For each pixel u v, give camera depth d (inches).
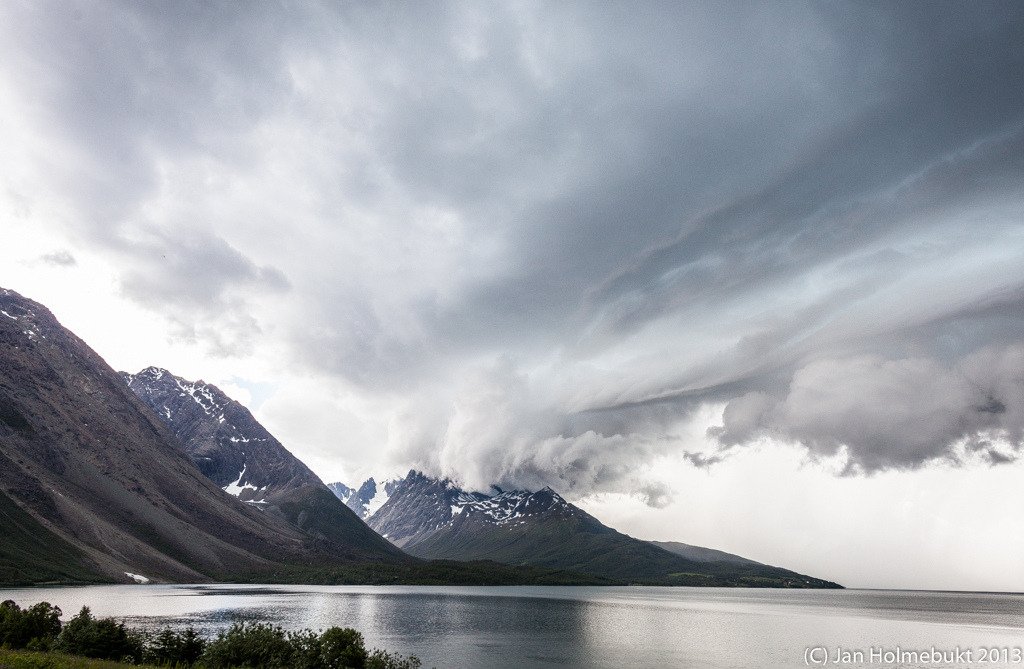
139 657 2915.8
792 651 5718.5
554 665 4692.4
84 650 2844.5
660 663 4901.6
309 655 2849.4
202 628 5984.3
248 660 2822.3
